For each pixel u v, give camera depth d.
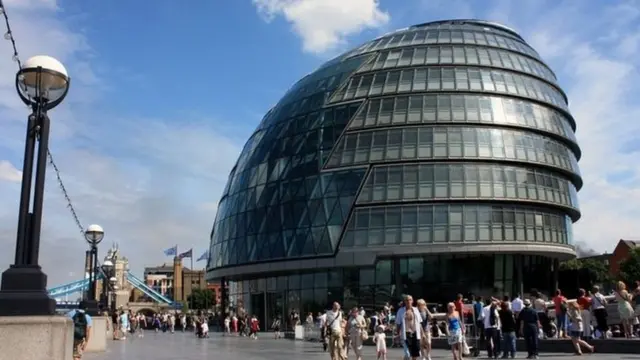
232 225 71.44
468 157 59.28
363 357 29.09
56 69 11.20
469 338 31.58
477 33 69.31
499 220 58.12
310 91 71.12
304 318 63.75
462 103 61.97
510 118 62.16
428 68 64.75
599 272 103.38
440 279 58.22
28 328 10.08
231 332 68.19
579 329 25.62
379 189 59.38
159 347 35.72
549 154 62.78
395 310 57.59
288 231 63.44
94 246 35.50
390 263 59.62
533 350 24.48
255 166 71.44
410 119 61.66
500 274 58.84
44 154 11.13
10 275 10.50
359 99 64.88
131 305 163.88
